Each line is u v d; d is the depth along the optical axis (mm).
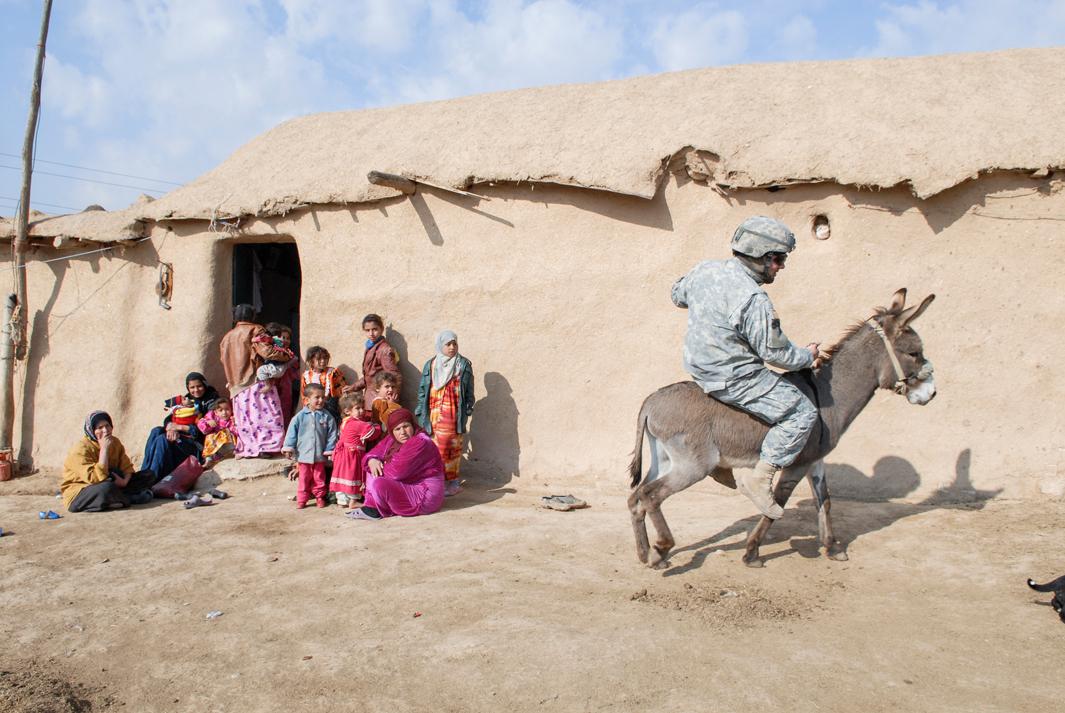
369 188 8828
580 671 4023
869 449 7281
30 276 10641
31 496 9188
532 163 8125
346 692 3955
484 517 7188
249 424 8812
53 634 4820
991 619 4652
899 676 3961
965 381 7055
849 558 5777
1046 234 6840
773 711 3643
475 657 4223
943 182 6801
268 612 5066
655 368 7926
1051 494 6738
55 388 10391
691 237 7793
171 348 9836
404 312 8867
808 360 5188
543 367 8352
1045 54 7762
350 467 7723
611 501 7680
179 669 4301
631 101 8477
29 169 10328
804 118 7523
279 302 12594
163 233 9930
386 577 5641
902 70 7875
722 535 6344
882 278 7238
